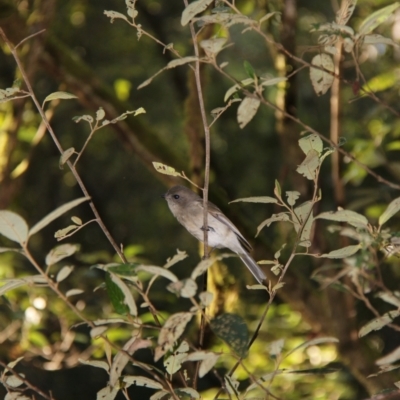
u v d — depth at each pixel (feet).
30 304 37.22
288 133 37.01
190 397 18.53
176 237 63.21
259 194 58.75
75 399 55.01
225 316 15.46
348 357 34.35
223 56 56.54
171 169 18.48
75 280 41.55
